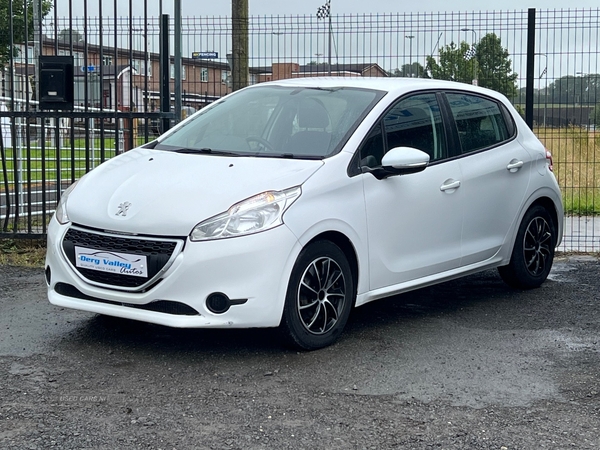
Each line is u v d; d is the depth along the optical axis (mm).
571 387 4734
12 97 8898
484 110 6852
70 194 5484
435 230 6039
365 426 4090
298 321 5105
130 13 8734
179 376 4781
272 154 5566
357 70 9555
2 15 13742
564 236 10484
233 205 4883
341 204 5293
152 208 4941
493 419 4223
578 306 6707
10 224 10414
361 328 5895
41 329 5727
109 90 11430
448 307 6609
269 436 3941
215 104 6582
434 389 4652
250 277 4812
